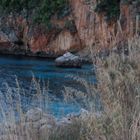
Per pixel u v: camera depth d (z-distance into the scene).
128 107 5.25
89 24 52.03
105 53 6.59
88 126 5.08
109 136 4.89
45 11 56.59
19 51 58.28
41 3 57.38
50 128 5.63
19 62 45.06
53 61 47.09
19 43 58.53
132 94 5.36
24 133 5.31
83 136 5.16
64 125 5.82
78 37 54.78
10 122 5.36
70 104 6.31
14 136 5.23
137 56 5.79
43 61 47.12
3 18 59.44
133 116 4.94
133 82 5.41
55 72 35.66
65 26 55.22
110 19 49.91
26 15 58.22
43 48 56.66
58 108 7.27
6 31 58.91
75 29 54.94
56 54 56.00
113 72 5.57
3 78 29.98
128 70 5.57
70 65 38.75
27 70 37.22
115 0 49.88
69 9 55.22
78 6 53.94
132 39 6.15
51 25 55.94
